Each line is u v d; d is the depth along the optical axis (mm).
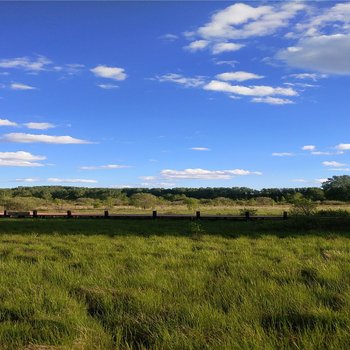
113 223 25906
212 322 5508
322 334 4898
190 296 6953
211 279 8305
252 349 4547
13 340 5129
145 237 17281
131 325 5668
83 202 79062
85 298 7090
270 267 9633
